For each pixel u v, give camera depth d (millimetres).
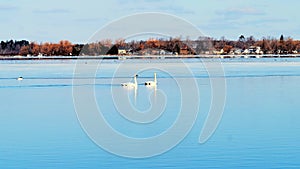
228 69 86562
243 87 53188
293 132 26578
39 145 23812
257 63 111375
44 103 40375
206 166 20062
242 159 21016
